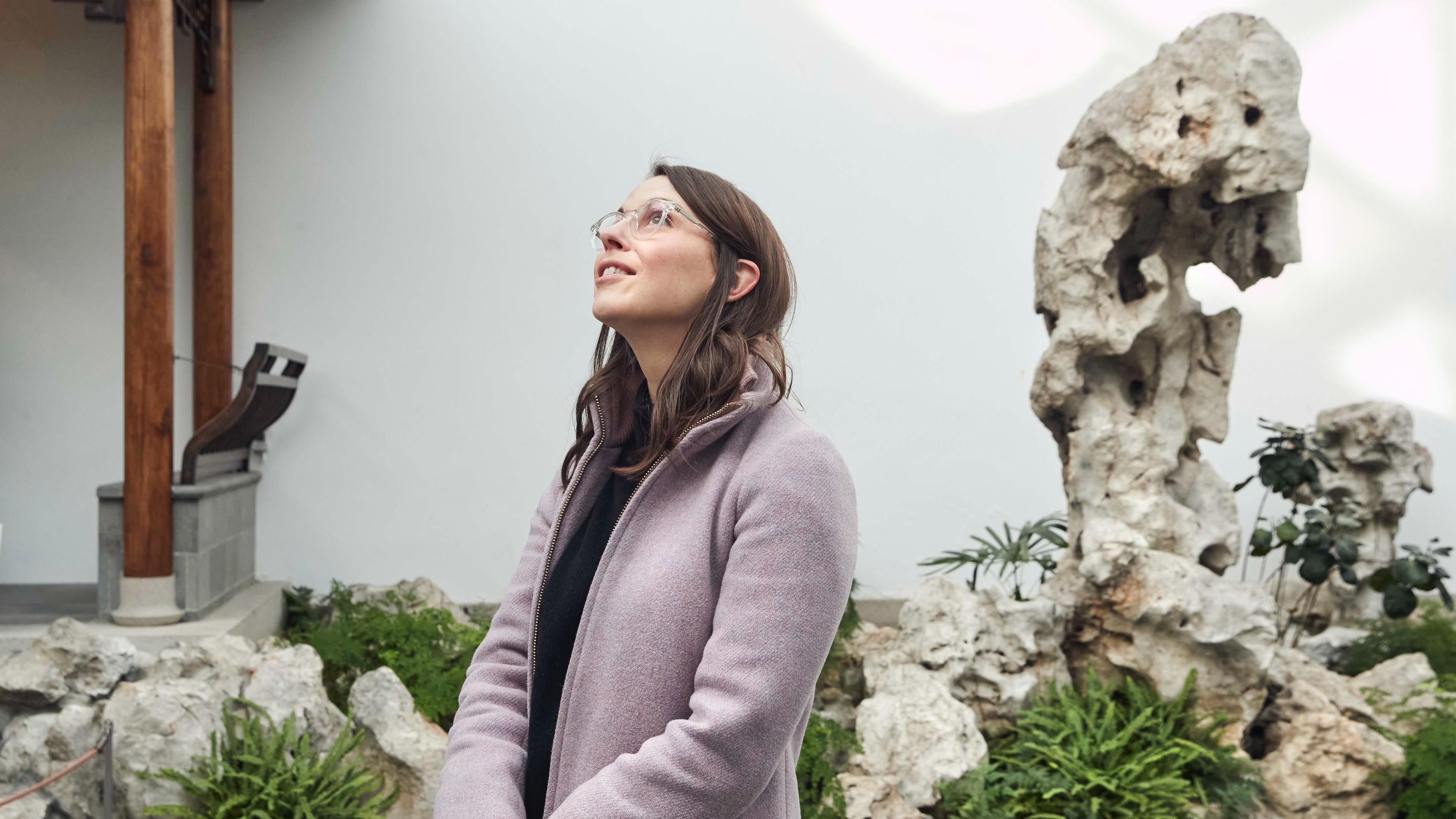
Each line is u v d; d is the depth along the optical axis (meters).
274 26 5.50
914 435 5.87
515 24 5.68
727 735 0.95
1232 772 3.69
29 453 5.34
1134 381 4.35
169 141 4.05
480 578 5.61
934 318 5.88
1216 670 3.83
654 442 1.14
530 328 5.67
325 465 5.52
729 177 5.80
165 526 4.05
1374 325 6.02
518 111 5.68
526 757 1.19
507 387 5.66
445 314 5.62
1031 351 5.89
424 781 3.43
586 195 5.71
